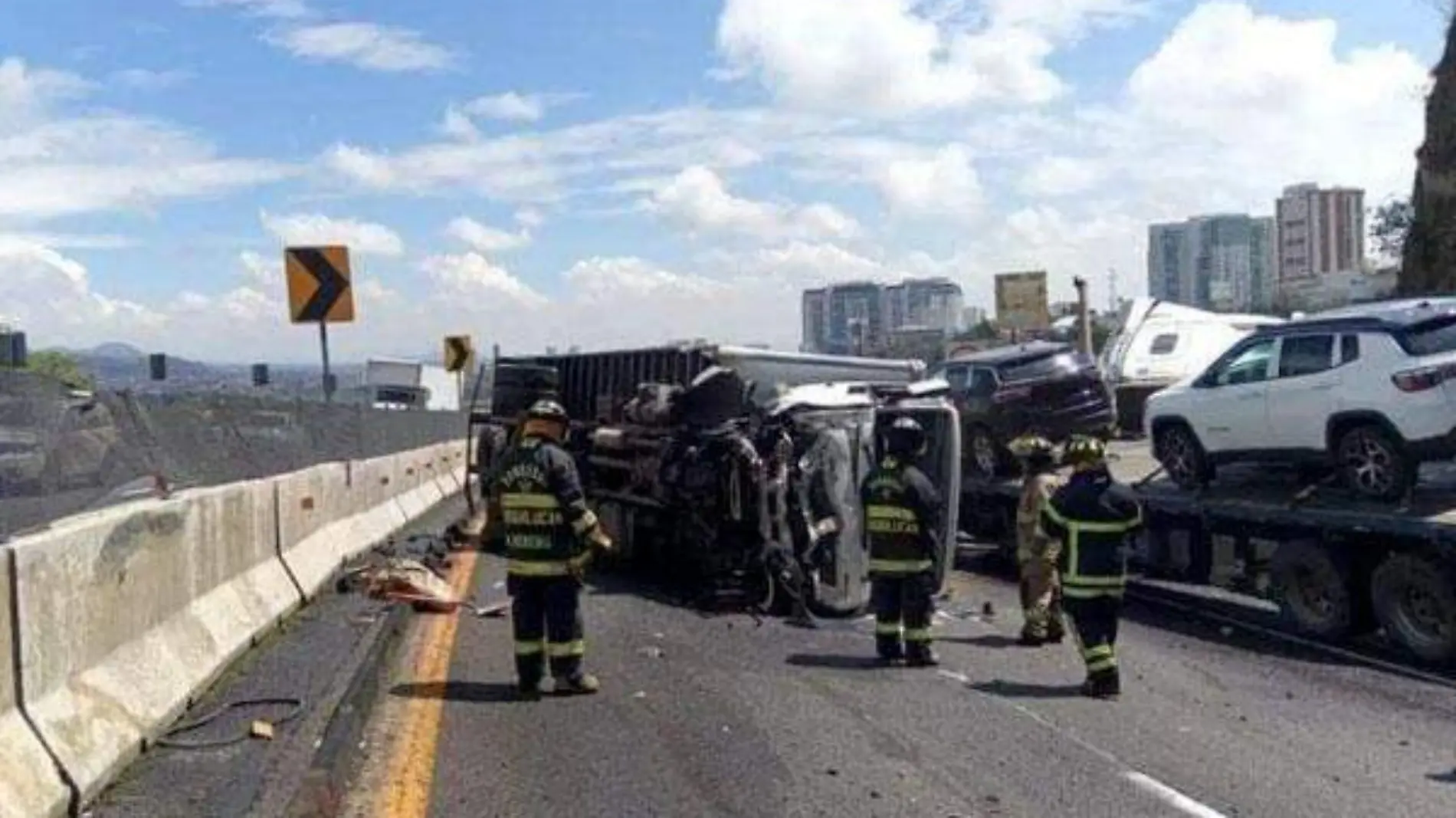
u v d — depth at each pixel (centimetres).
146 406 887
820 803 670
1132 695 934
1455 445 1170
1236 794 689
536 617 922
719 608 1309
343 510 1568
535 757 756
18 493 641
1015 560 1662
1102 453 938
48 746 581
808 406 1305
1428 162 2681
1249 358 1401
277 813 588
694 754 765
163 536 810
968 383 1888
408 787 699
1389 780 716
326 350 1454
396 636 1128
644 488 1510
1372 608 1148
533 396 1680
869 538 1058
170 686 759
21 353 995
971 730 825
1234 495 1380
